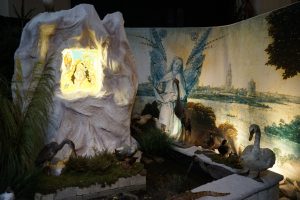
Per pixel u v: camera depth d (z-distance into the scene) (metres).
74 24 7.10
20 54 6.95
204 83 9.29
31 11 10.04
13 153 5.63
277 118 6.93
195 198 5.22
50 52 7.09
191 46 9.59
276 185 6.21
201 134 9.39
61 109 7.03
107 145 7.64
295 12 6.30
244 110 7.97
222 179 6.02
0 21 9.49
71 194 5.95
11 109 5.84
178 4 13.66
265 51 7.21
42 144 6.30
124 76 7.80
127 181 6.46
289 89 6.55
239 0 10.73
